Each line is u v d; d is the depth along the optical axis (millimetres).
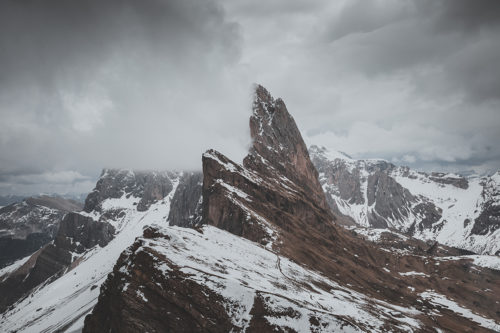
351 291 161125
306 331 81750
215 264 107438
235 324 82312
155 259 94125
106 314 92438
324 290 138000
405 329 116188
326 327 82688
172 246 109438
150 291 88562
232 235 173500
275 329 81750
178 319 84125
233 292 88125
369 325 105938
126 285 89688
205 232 160375
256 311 84875
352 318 106500
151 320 84625
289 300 88812
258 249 165875
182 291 86875
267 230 195750
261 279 110250
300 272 153125
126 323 83875
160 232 123125
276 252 175750
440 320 169000
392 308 158750
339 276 185000
